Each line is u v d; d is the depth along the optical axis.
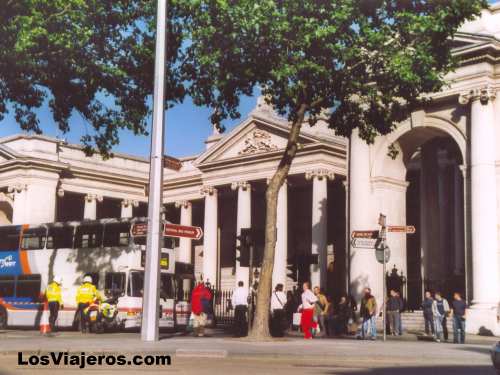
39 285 42.50
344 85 26.17
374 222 40.59
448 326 36.81
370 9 25.39
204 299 31.66
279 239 60.06
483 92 36.41
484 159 36.09
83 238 41.53
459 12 25.19
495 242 35.62
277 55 24.66
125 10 27.19
